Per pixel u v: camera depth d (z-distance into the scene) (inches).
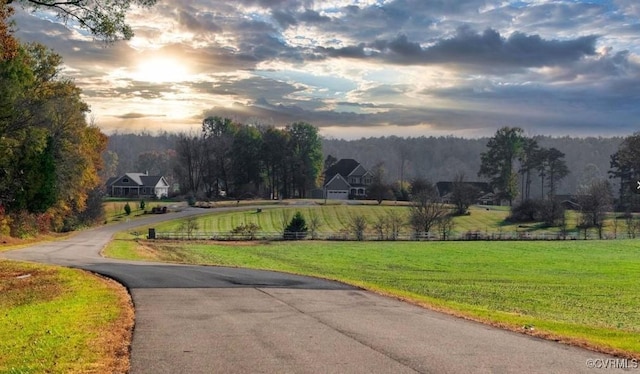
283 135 5305.1
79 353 355.3
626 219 3356.3
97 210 3097.9
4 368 327.9
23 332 430.6
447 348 390.0
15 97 1421.0
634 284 1243.8
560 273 1512.1
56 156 2143.2
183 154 5221.5
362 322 489.7
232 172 5285.4
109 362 337.7
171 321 476.1
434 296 979.3
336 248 2235.5
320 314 528.1
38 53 2043.6
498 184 5231.3
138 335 418.0
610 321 740.7
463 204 3914.9
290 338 414.9
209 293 657.6
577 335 460.8
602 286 1198.9
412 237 2691.9
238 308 553.9
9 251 1467.8
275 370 325.1
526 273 1507.1
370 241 2571.4
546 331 471.5
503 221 3673.7
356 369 329.4
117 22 743.1
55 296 646.5
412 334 439.5
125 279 776.3
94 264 1051.3
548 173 5802.2
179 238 2429.9
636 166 4594.0
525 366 343.9
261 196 5236.2
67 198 2477.9
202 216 3533.5
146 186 5526.6
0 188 1690.5
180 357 353.1
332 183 5246.1
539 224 3528.5
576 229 3289.9
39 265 1003.3
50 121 2071.9
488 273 1494.8
